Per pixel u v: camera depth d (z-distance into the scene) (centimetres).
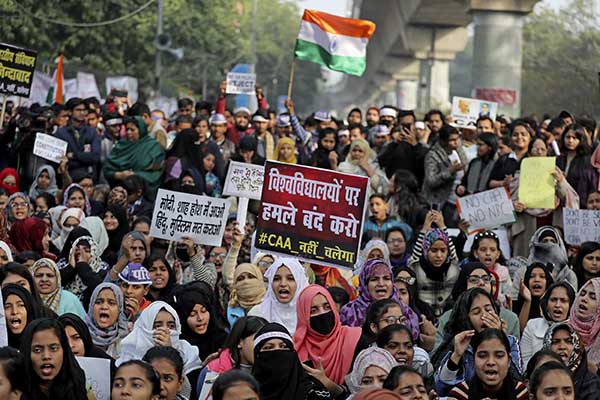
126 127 1762
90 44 4322
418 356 963
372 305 965
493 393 855
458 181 1658
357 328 966
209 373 936
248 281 1110
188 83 6412
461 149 1694
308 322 947
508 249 1416
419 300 1173
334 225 1106
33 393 834
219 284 1260
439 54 6938
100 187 1630
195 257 1258
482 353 849
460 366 912
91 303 1034
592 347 1018
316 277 1242
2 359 807
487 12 4597
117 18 4369
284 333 857
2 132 1847
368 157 1659
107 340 1030
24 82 1841
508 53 4606
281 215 1112
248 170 1289
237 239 1242
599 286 1018
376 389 655
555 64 5441
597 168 1596
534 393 797
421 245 1271
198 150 1761
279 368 845
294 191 1109
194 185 1691
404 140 1728
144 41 4638
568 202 1510
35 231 1309
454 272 1192
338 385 925
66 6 4209
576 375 920
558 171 1507
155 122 1864
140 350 964
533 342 1075
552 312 1068
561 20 5456
